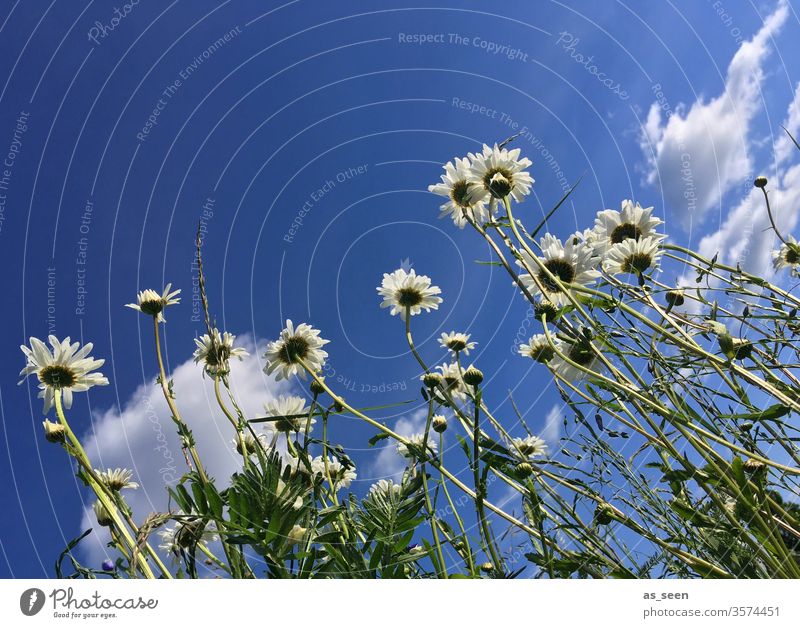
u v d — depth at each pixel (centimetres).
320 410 40
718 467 30
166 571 29
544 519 33
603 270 42
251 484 31
